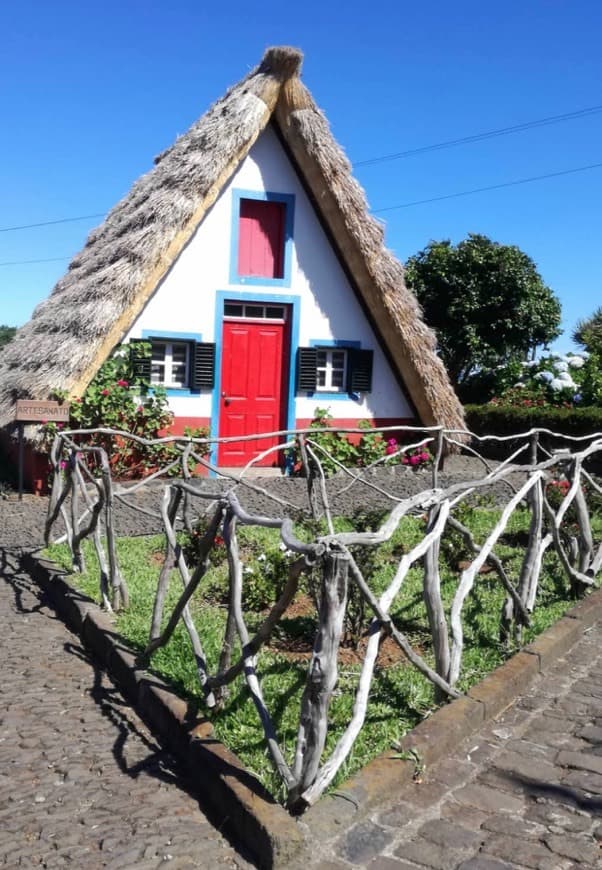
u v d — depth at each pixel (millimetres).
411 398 12461
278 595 5828
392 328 11828
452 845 3188
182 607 4297
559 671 5004
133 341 10797
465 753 3945
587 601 6082
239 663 3697
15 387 10031
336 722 3977
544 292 22641
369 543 3504
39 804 3494
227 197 11375
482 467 13758
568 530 7555
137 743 4070
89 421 10000
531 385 17906
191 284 11258
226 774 3447
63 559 6828
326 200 11414
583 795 3584
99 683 4777
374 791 3418
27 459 10477
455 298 22406
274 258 11883
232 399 11711
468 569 4656
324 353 12422
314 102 11375
